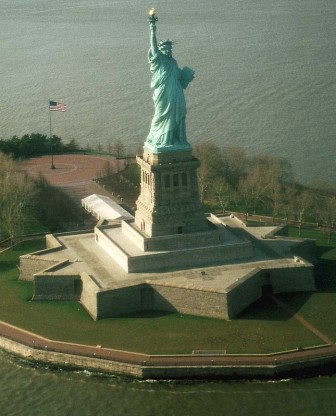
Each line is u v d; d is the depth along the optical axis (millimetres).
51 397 196375
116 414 189750
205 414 188750
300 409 189250
